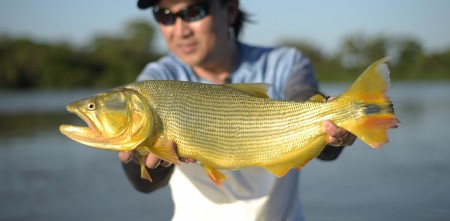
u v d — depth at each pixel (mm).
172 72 1434
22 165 3504
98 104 1134
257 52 1467
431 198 2494
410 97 11352
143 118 1115
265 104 1155
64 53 22781
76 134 1144
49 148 4324
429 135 4742
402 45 22891
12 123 6602
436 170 3131
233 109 1154
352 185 2777
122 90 1136
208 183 1366
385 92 1056
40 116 7699
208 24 1363
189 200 1395
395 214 2229
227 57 1431
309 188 2748
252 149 1153
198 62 1392
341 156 3682
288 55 1442
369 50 23500
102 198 2588
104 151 4145
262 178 1344
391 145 4176
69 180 2990
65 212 2303
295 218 1399
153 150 1128
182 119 1133
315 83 1404
